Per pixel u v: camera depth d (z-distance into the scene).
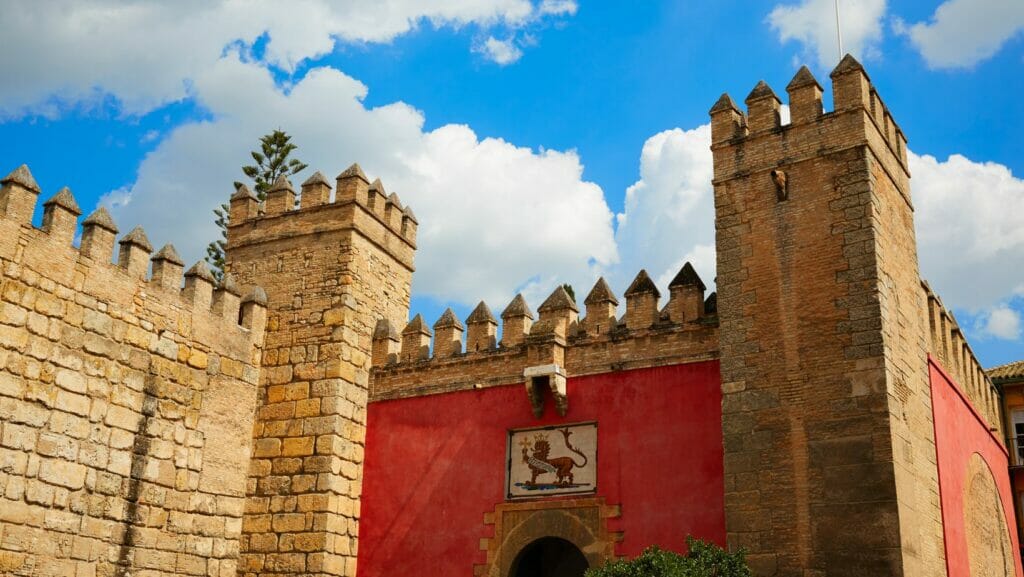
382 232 32.78
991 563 30.48
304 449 29.22
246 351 30.08
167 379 26.91
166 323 27.19
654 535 25.48
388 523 29.31
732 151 27.06
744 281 25.67
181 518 26.69
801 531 22.84
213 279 29.23
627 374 27.38
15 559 22.00
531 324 29.97
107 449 24.72
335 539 28.47
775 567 22.88
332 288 30.72
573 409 27.80
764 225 25.88
